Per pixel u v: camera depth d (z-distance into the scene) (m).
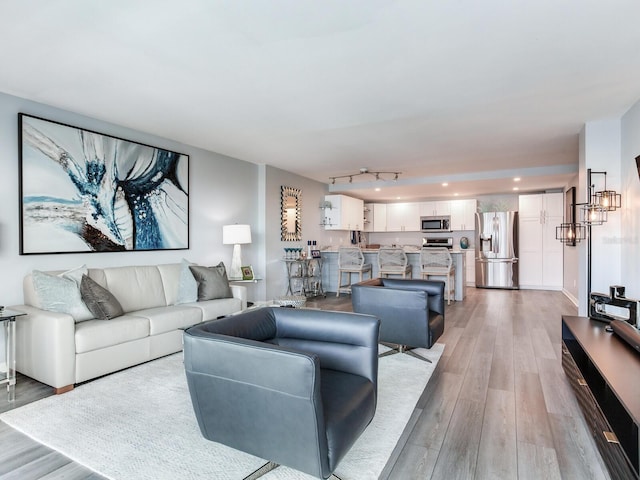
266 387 1.53
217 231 5.20
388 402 2.51
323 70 2.62
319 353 2.10
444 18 1.99
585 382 2.19
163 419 2.28
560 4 1.87
